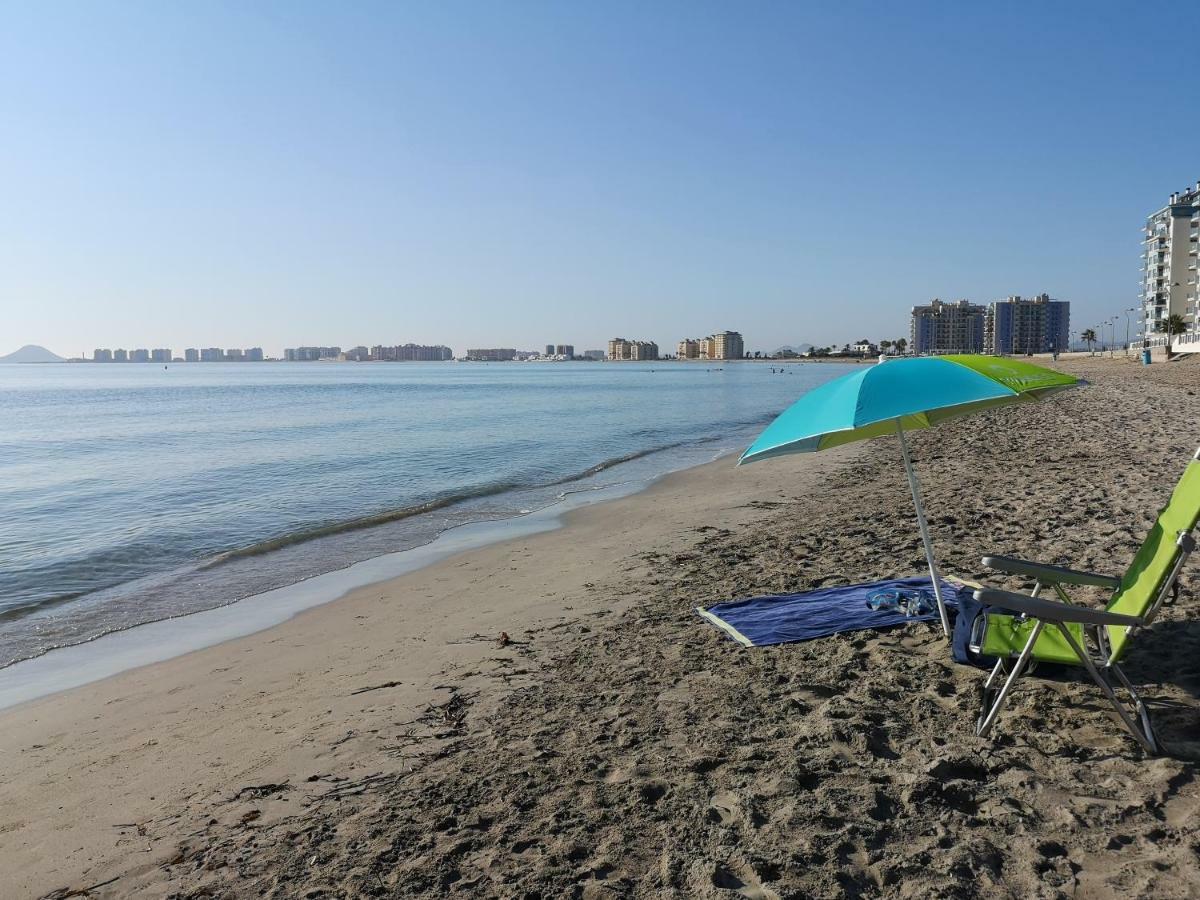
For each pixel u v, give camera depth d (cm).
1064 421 2230
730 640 573
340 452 2495
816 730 409
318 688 587
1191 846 291
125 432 3388
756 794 354
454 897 302
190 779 446
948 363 432
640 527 1170
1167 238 12038
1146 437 1652
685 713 452
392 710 518
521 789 384
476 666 591
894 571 721
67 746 524
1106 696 394
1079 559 707
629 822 344
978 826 318
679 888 295
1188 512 367
